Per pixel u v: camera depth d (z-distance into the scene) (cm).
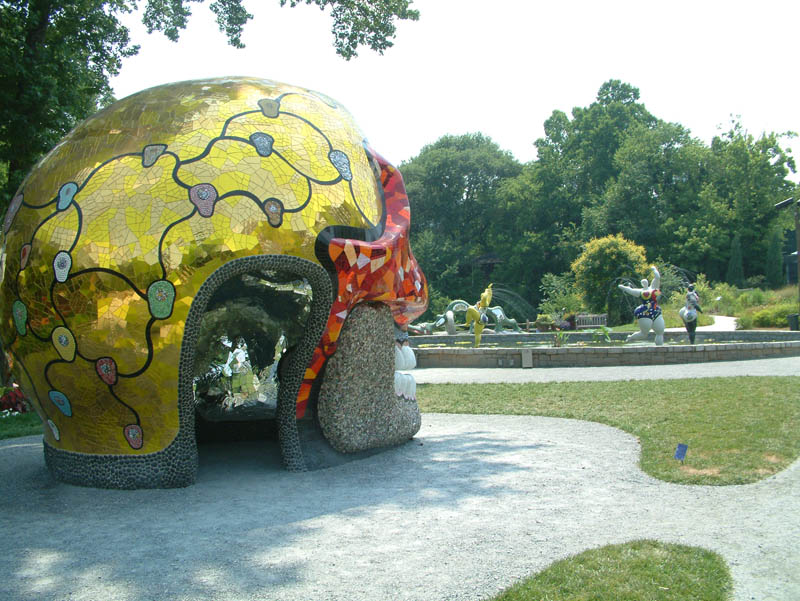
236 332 862
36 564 469
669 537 480
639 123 6319
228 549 484
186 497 619
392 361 782
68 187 639
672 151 5934
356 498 604
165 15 1463
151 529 534
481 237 6738
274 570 443
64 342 612
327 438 729
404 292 758
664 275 4278
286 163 661
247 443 871
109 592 419
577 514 538
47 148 1438
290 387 698
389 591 405
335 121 745
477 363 1791
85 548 498
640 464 691
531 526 512
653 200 5791
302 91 760
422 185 6612
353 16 1460
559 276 5506
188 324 605
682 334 2506
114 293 596
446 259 6103
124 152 645
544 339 2564
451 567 437
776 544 462
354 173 713
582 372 1556
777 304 3359
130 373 607
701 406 995
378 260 693
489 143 7256
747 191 5512
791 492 574
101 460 656
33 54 1404
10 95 1375
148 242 598
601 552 450
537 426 947
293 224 637
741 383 1196
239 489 642
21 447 958
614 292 4009
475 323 2212
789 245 5844
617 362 1675
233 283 800
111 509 590
